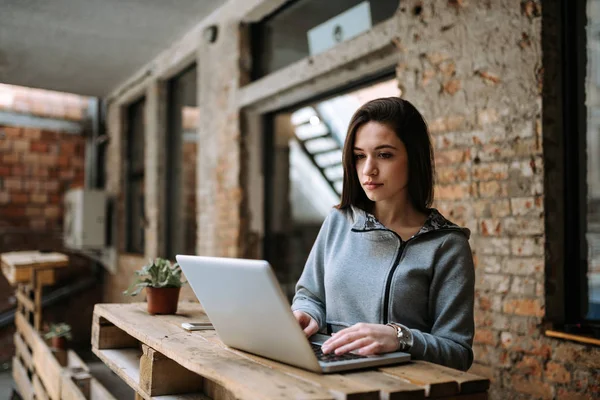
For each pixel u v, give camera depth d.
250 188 4.23
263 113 4.28
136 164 6.71
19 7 4.13
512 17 2.22
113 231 6.79
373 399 0.94
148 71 5.73
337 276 1.37
